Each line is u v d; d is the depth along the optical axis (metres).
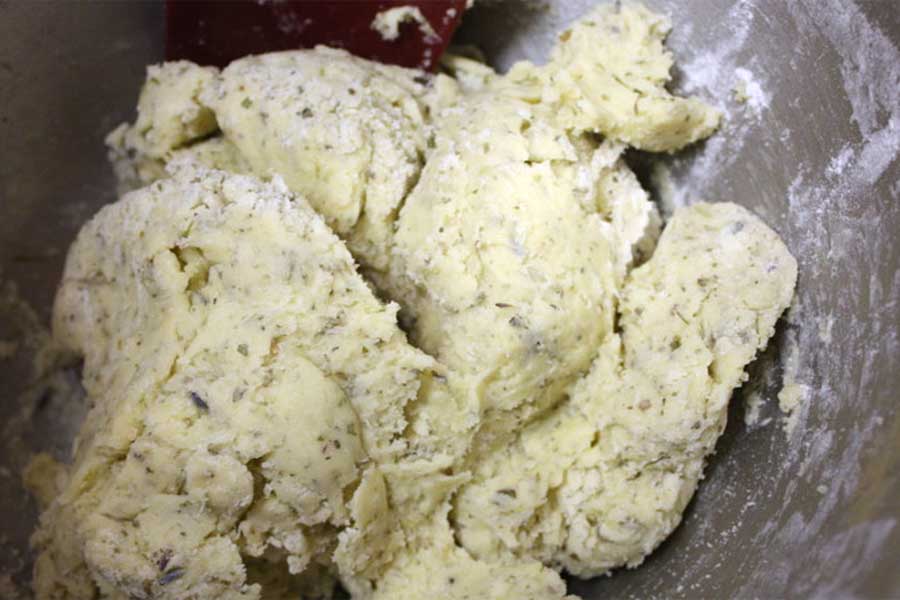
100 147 0.30
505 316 0.24
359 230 0.26
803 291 0.25
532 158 0.25
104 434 0.24
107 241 0.26
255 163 0.26
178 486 0.23
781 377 0.25
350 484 0.24
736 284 0.25
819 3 0.24
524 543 0.25
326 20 0.29
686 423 0.24
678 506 0.25
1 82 0.27
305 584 0.26
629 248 0.26
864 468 0.22
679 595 0.25
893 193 0.23
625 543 0.25
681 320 0.25
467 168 0.25
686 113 0.27
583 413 0.25
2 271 0.29
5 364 0.29
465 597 0.25
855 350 0.23
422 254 0.25
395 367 0.24
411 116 0.27
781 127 0.26
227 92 0.27
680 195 0.28
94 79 0.29
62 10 0.28
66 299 0.27
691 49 0.27
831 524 0.22
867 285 0.23
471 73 0.30
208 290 0.24
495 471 0.26
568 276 0.25
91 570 0.23
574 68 0.27
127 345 0.25
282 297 0.24
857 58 0.24
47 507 0.28
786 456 0.24
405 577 0.25
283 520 0.24
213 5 0.29
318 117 0.26
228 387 0.23
